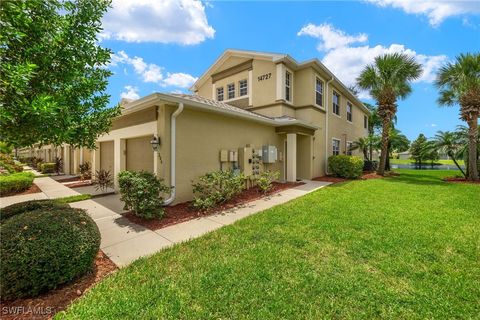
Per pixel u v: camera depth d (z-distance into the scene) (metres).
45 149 23.69
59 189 9.77
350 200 7.06
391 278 2.87
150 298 2.49
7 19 2.65
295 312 2.29
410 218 5.21
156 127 6.32
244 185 8.32
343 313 2.28
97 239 3.06
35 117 2.85
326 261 3.30
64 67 3.39
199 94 15.56
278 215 5.54
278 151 10.95
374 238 4.09
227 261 3.30
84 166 12.98
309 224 4.86
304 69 11.98
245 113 8.18
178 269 3.11
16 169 13.40
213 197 6.33
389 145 18.38
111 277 2.93
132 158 8.00
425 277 2.87
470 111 11.94
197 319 2.21
